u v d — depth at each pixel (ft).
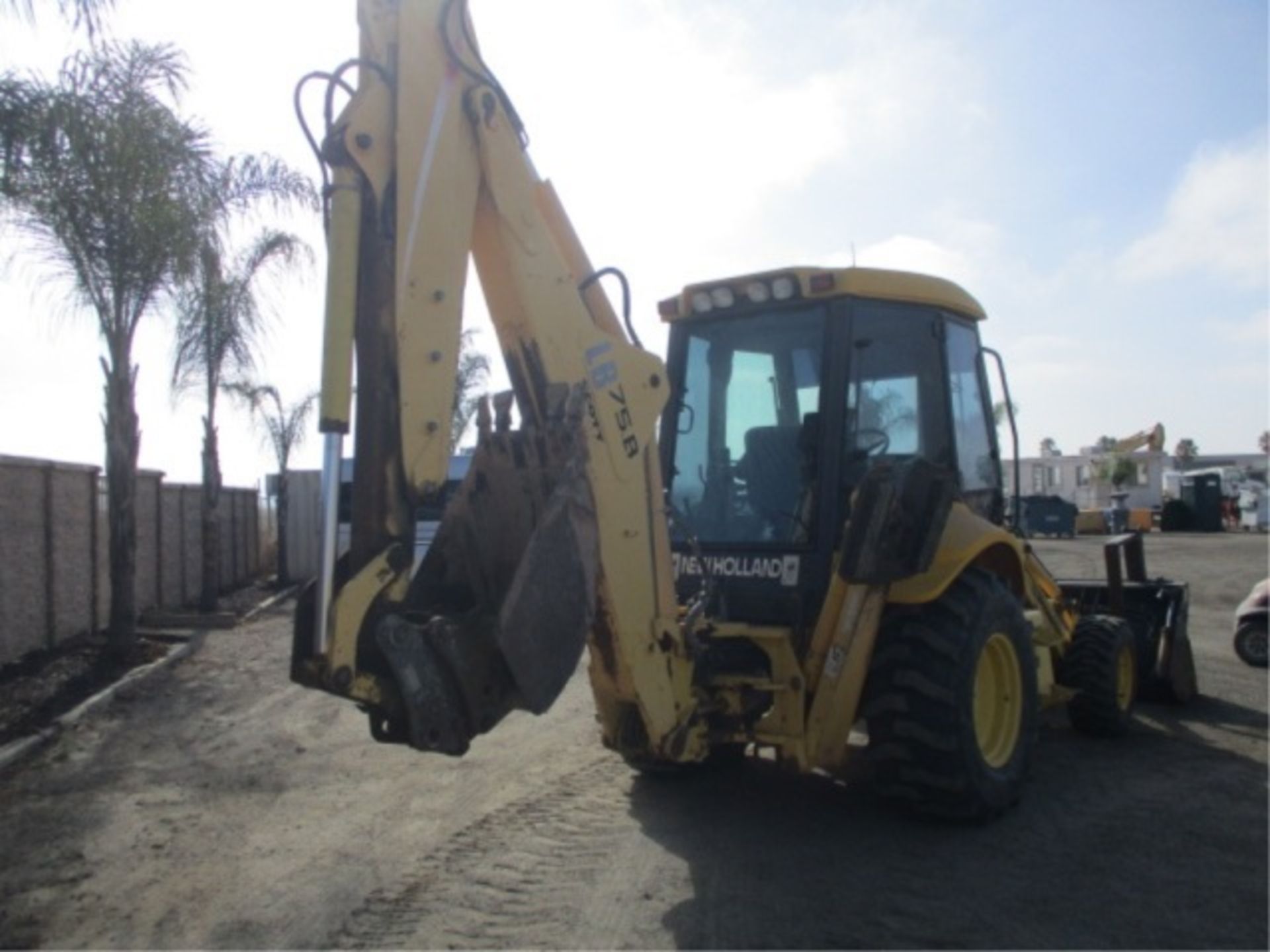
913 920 15.31
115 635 38.78
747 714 18.88
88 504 43.24
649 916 15.65
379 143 14.53
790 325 20.72
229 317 52.31
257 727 29.35
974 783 18.56
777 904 15.93
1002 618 19.66
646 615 17.34
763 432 20.84
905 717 18.40
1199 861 17.44
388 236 14.60
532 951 14.62
